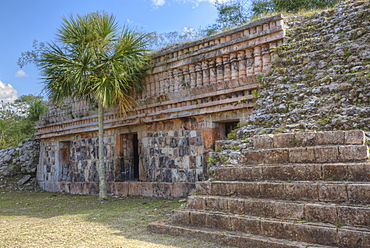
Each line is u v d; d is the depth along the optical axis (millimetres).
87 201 10773
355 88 6438
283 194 4809
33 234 6070
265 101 7934
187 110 10203
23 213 8992
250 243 4344
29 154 17938
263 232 4496
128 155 13062
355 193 4160
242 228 4730
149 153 11492
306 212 4324
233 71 9180
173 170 10656
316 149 5039
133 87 11680
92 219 7227
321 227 4000
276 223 4371
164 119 10797
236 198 5188
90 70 10234
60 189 15031
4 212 9367
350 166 4457
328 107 6492
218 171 5984
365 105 6090
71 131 14641
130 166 13062
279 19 8484
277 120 7094
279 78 8047
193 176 10094
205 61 9820
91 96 12648
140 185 11258
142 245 4789
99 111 10945
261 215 4758
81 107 14047
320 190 4445
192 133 10227
